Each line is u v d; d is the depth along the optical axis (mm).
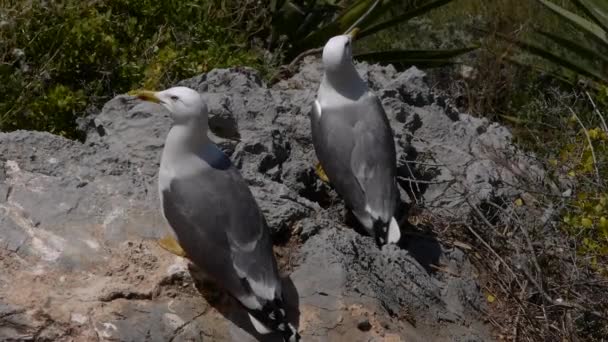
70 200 5078
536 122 7973
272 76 7691
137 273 4785
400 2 9602
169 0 7777
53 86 6961
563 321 5281
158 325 4590
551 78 9141
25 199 5031
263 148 5758
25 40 7004
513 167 6473
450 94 8867
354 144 5469
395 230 5305
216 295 4789
